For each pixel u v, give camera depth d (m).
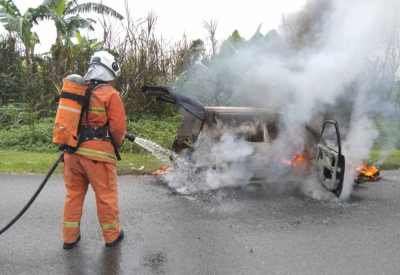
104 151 3.33
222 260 3.27
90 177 3.33
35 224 4.02
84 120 3.30
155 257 3.31
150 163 6.98
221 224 4.11
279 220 4.25
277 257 3.34
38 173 6.20
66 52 11.85
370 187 5.69
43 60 11.84
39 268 3.08
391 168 7.11
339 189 4.67
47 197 4.94
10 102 11.33
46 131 8.87
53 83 10.87
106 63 3.37
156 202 4.83
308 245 3.60
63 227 3.42
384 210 4.63
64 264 3.16
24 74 11.51
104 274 3.01
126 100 10.79
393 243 3.67
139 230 3.91
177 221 4.18
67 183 3.42
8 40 12.17
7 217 4.21
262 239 3.72
